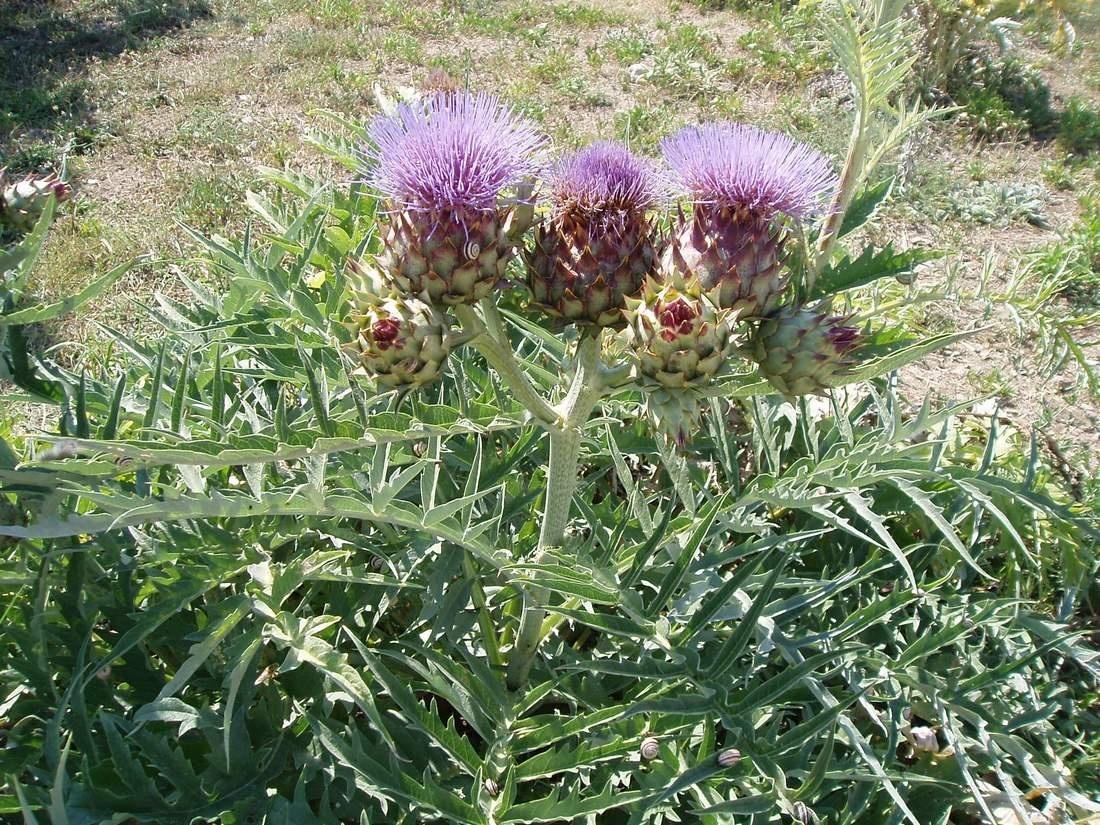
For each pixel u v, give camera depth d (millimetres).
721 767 345
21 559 407
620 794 358
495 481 488
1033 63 1753
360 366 374
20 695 420
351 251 578
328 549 476
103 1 1768
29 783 394
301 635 384
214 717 387
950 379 885
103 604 416
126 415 478
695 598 431
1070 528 577
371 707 368
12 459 362
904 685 487
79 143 1281
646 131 1383
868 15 454
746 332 403
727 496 412
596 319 387
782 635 434
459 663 465
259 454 334
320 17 1776
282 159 1258
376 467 375
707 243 380
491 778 385
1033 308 715
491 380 525
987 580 602
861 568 455
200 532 408
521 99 1458
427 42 1701
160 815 368
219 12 1779
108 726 363
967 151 1397
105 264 1009
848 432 506
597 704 454
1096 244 1093
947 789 463
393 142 382
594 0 1941
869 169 470
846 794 458
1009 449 688
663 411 348
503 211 376
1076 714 522
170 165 1239
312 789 419
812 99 1523
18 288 384
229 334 561
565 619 464
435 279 364
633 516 490
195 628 432
